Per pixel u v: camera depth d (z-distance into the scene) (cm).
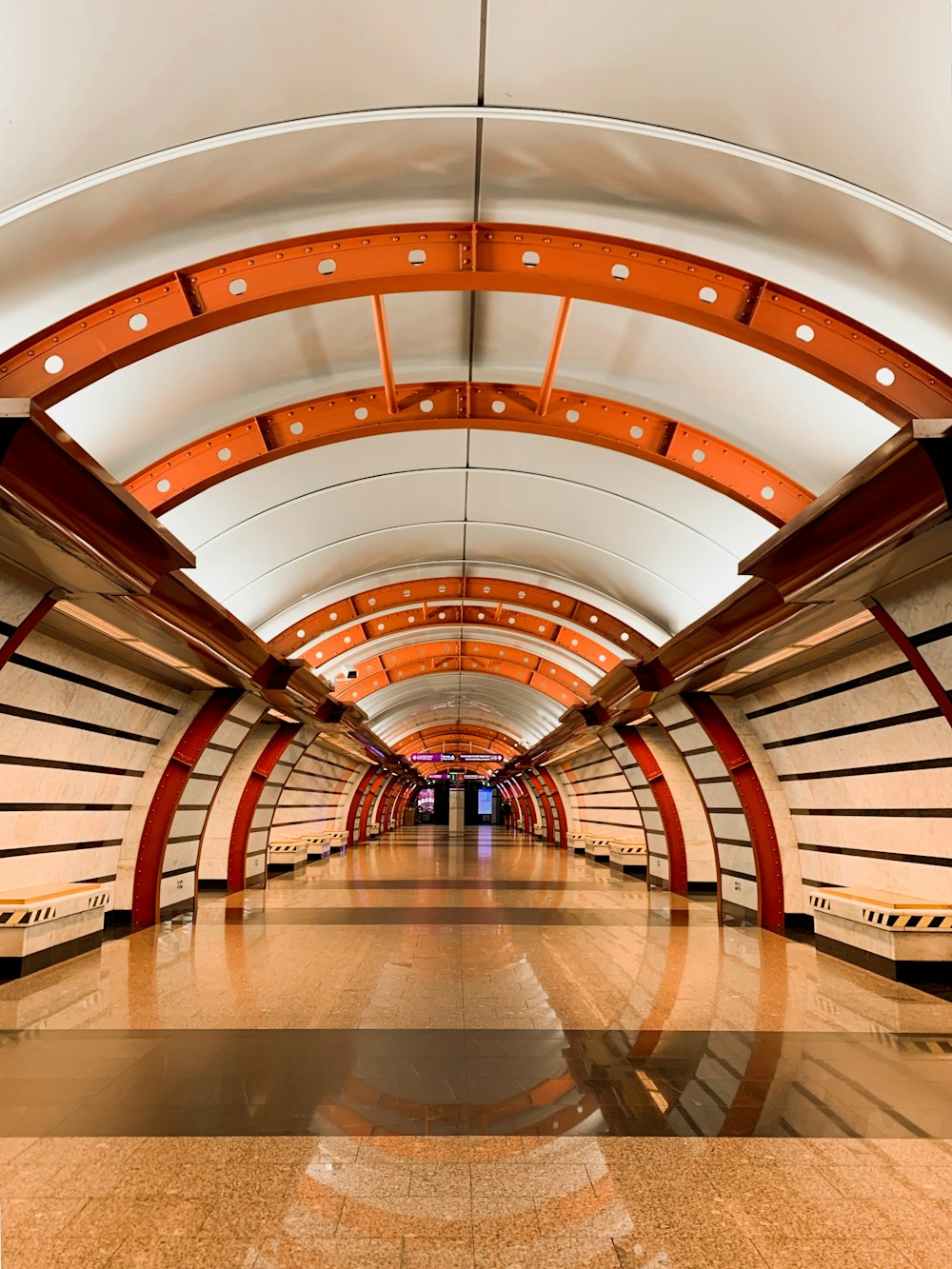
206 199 538
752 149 492
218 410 782
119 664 1038
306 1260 336
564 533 1235
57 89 425
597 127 500
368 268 571
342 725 1902
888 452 480
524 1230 362
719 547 1047
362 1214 375
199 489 802
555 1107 507
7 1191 394
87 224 519
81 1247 344
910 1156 441
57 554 584
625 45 440
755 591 808
